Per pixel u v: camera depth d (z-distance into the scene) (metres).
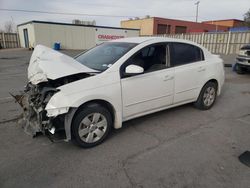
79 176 2.58
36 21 26.09
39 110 2.95
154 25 40.50
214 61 4.86
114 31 32.06
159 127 3.95
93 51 4.19
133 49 3.61
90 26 30.06
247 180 2.52
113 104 3.30
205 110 4.87
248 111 4.86
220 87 5.12
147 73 3.66
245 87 7.36
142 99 3.66
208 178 2.55
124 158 2.96
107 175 2.61
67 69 3.04
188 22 44.03
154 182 2.49
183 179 2.54
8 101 5.42
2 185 2.42
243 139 3.52
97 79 3.12
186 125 4.05
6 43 31.02
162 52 3.97
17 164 2.81
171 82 4.01
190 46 4.46
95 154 3.06
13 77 8.85
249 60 9.29
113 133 3.70
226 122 4.21
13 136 3.55
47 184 2.45
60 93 2.83
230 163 2.85
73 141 3.19
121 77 3.35
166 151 3.13
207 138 3.54
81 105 3.07
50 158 2.95
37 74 3.12
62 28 28.14
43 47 3.65
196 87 4.53
